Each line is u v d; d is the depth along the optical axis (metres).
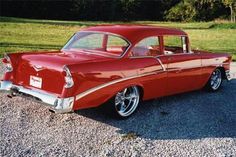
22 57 5.58
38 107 6.21
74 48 6.14
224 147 4.95
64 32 23.86
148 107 6.57
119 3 57.72
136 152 4.67
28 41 16.92
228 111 6.61
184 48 6.96
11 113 5.88
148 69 5.97
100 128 5.43
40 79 5.27
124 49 5.75
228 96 7.70
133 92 5.96
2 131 5.13
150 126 5.62
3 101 6.46
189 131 5.50
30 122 5.54
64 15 53.03
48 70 5.12
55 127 5.39
